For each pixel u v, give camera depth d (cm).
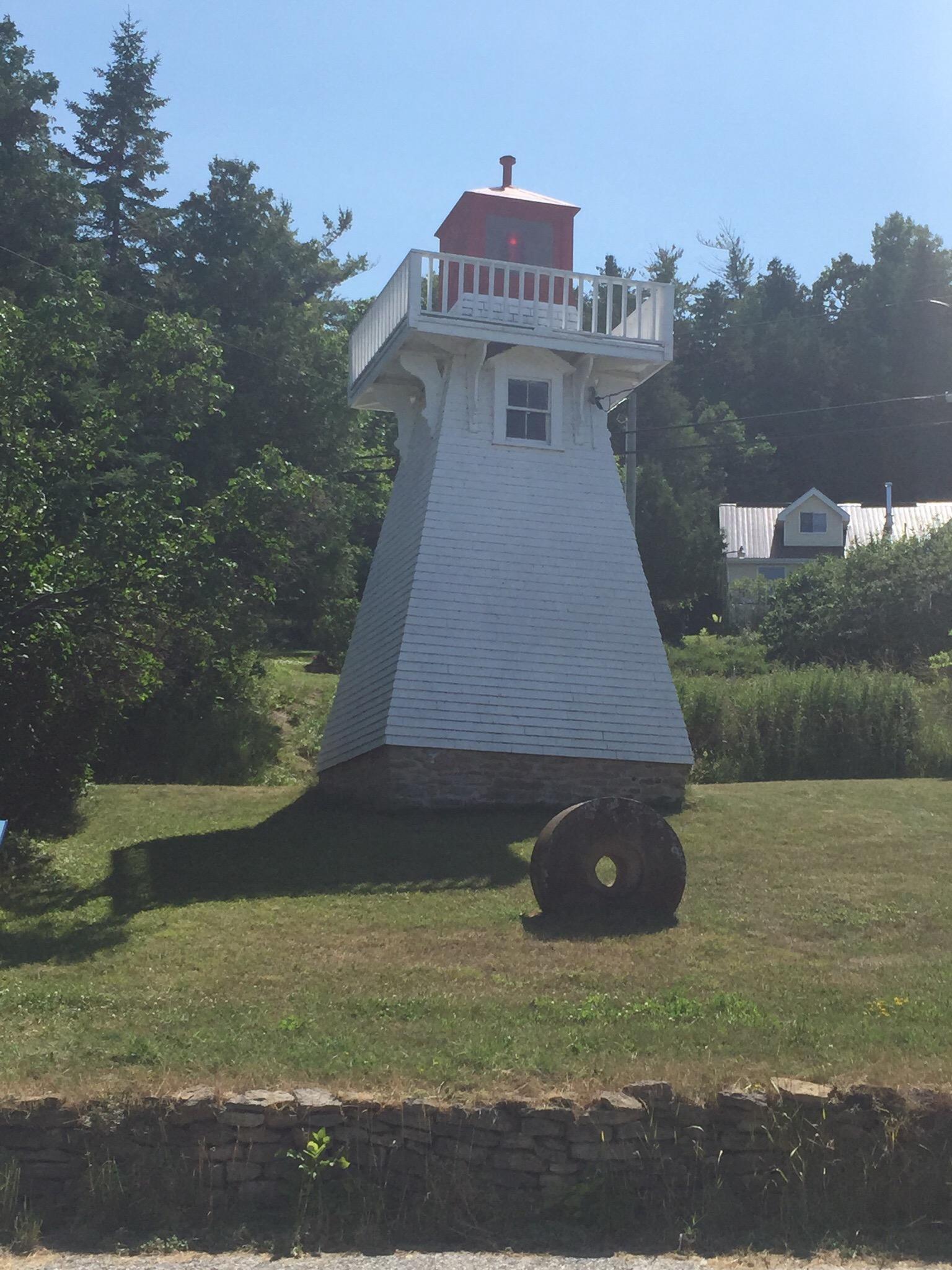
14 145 3422
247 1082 846
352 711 2141
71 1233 762
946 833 1791
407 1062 902
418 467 2162
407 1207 791
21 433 1836
